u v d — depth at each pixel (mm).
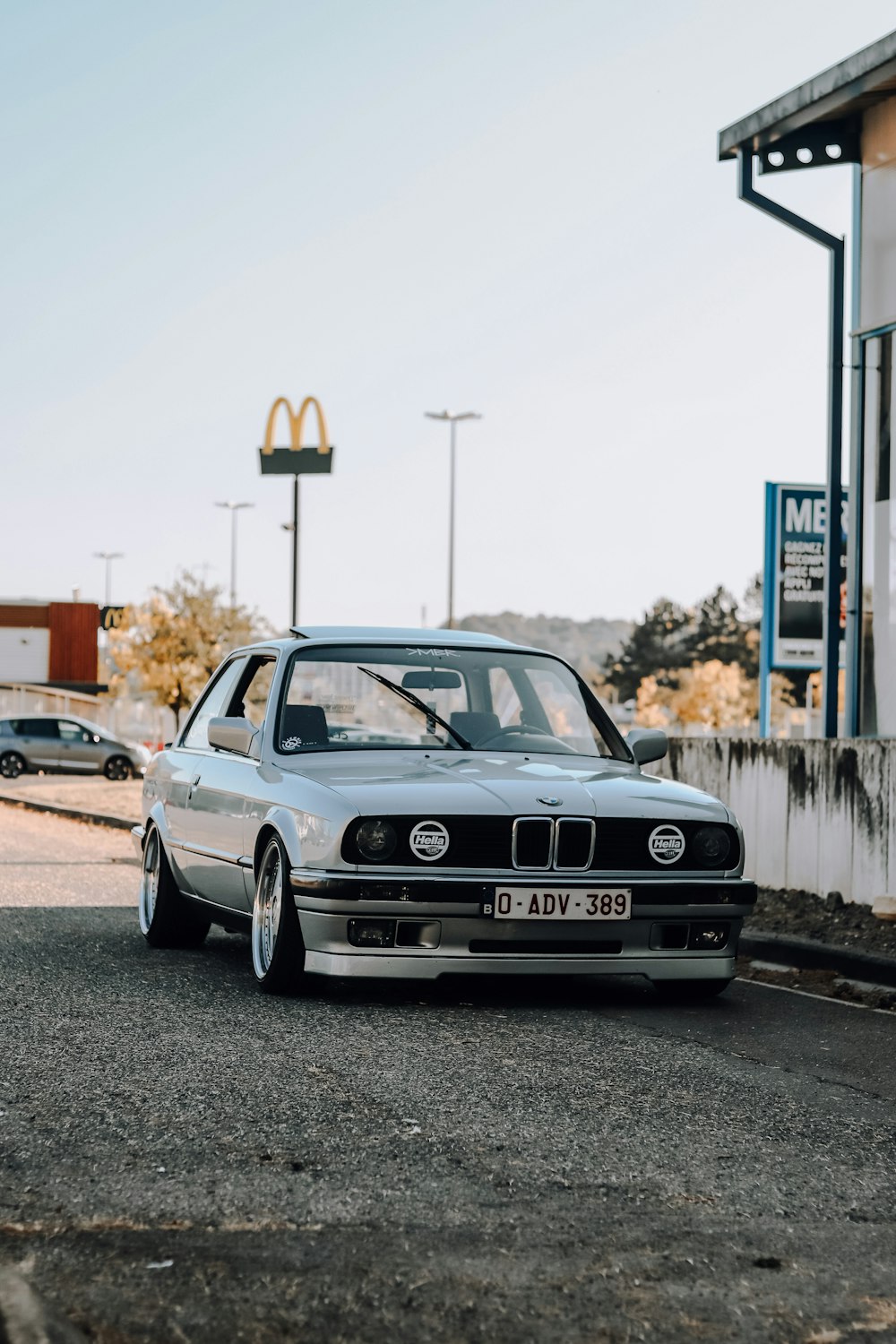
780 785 10625
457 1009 6730
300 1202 3811
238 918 7730
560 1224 3717
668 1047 6004
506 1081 5254
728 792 11219
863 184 12227
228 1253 3436
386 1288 3258
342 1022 6270
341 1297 3201
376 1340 2994
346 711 7840
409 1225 3664
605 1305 3213
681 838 6996
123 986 7066
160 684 56969
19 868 13594
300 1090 4992
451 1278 3332
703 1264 3475
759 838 10875
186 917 8688
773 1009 7191
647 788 7297
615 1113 4863
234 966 7957
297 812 6910
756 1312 3207
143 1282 3246
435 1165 4184
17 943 8578
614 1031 6320
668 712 85875
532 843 6762
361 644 8133
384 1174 4078
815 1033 6543
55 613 75125
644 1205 3896
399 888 6586
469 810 6730
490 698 8062
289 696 7852
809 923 9602
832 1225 3805
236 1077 5168
